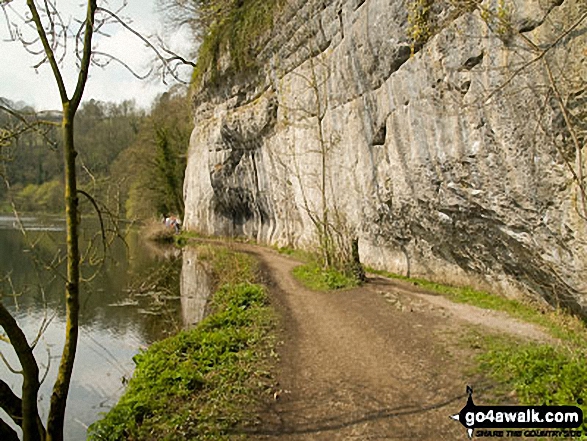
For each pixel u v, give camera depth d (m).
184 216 33.38
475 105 7.27
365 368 5.71
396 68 9.81
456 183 8.20
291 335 7.37
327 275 11.25
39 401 6.68
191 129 35.69
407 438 4.03
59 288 13.09
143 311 11.44
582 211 5.71
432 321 7.29
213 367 6.09
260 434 4.29
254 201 23.80
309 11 14.69
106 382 7.24
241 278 12.47
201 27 24.58
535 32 5.97
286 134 18.11
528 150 6.39
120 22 3.55
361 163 12.36
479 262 8.91
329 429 4.31
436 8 8.11
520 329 6.53
